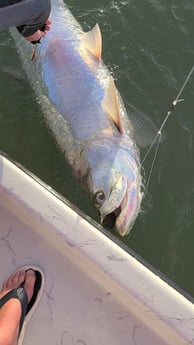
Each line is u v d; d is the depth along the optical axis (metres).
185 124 1.89
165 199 1.76
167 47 2.03
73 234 1.16
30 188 1.20
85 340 1.17
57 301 1.20
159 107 1.90
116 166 1.66
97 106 1.73
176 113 1.90
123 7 2.06
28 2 1.05
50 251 1.23
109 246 1.16
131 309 1.17
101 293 1.20
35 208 1.18
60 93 1.79
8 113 1.85
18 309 1.17
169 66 1.99
